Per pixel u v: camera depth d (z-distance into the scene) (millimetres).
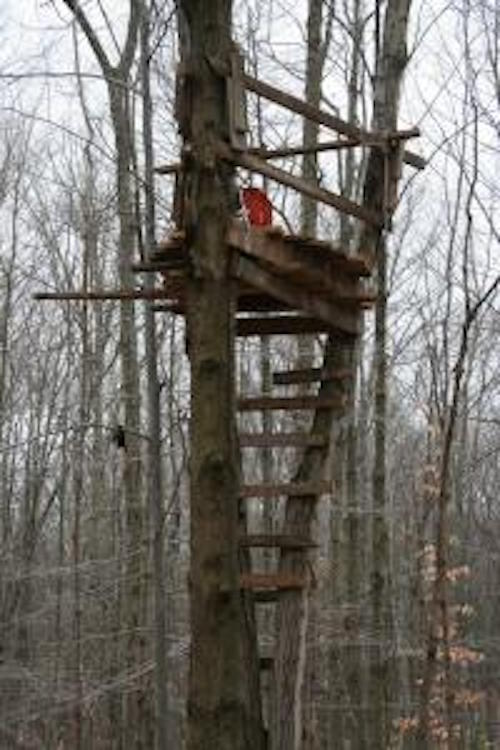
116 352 20797
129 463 13039
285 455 16750
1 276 24766
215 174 5895
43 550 19719
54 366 21500
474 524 20734
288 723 6160
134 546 12844
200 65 5949
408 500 19906
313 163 11445
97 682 14680
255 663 5875
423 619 15117
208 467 5703
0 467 18672
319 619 13039
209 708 5555
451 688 7535
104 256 19250
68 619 17766
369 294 6703
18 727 15781
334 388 6734
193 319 5859
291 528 6375
